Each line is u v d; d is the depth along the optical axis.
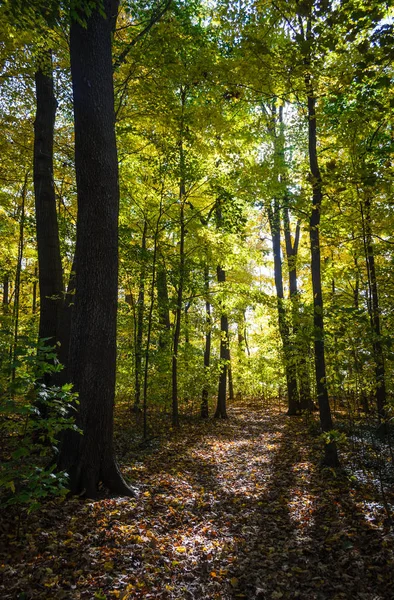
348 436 8.67
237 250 11.78
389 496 5.34
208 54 7.79
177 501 5.39
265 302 12.05
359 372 5.28
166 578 3.50
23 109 8.88
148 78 7.95
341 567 3.73
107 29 5.61
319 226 7.50
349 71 5.50
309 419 11.57
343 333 5.28
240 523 4.93
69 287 7.80
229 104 8.40
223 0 6.29
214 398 19.50
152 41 7.57
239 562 3.90
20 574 3.26
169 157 9.49
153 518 4.69
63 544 3.79
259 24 6.32
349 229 7.64
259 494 6.04
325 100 8.04
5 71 7.39
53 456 5.39
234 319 14.04
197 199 12.02
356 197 6.59
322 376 7.04
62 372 7.43
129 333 13.30
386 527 4.35
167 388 12.42
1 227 11.94
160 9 8.12
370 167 5.36
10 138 8.98
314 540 4.34
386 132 7.64
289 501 5.62
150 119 8.80
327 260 9.79
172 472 6.94
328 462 7.02
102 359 5.36
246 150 10.95
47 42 7.04
